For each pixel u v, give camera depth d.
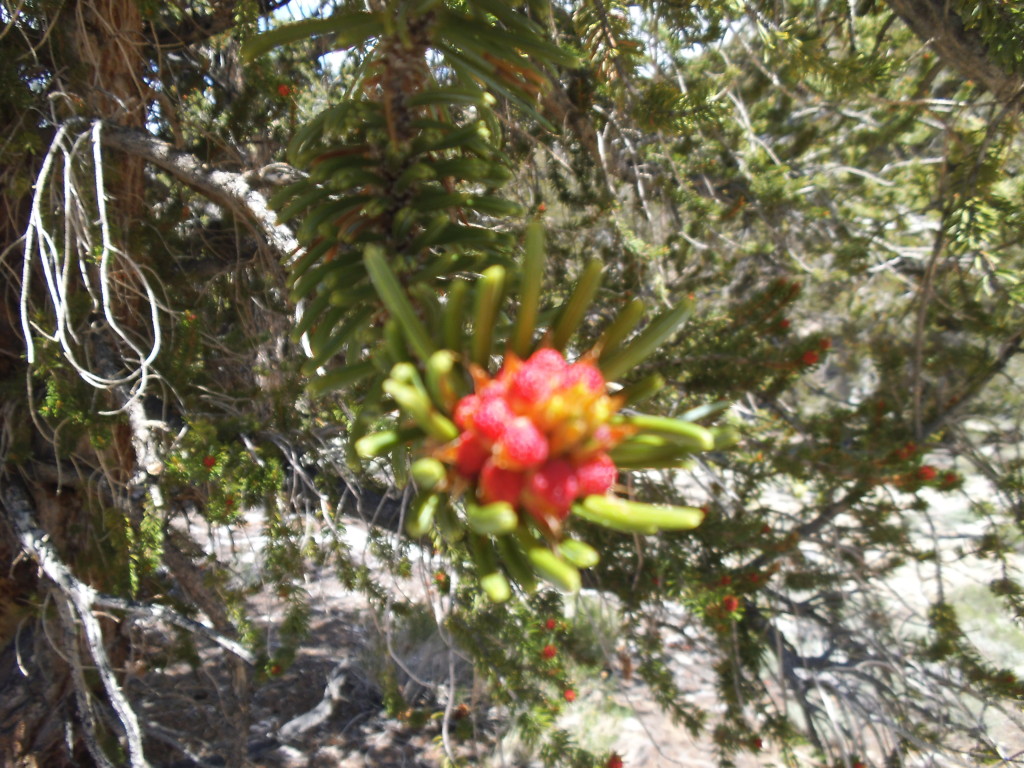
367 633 7.53
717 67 4.42
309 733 6.87
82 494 3.51
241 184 2.26
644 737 6.79
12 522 3.17
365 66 0.98
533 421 0.53
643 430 0.57
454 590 3.59
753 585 4.27
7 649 4.15
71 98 2.69
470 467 0.55
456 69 1.07
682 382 4.23
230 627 4.00
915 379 3.76
